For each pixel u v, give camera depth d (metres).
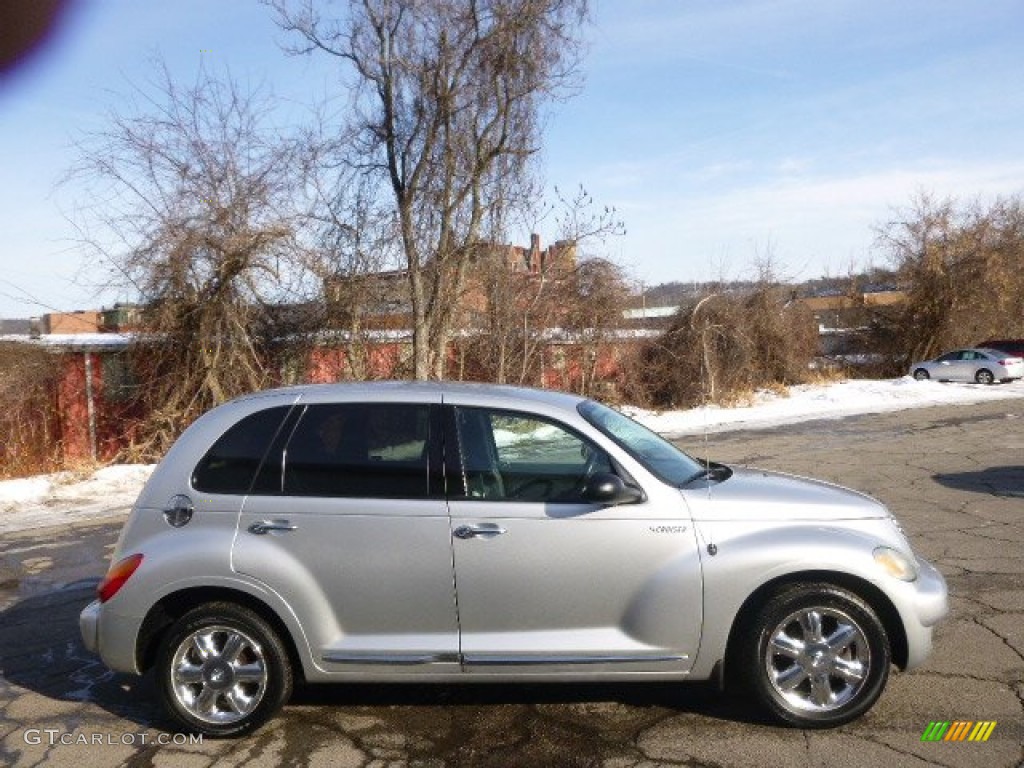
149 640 4.32
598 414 4.73
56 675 5.26
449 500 4.18
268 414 4.44
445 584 4.11
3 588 7.60
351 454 4.32
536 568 4.09
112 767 3.97
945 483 10.76
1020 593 6.04
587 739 4.10
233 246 15.20
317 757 4.00
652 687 4.69
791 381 28.38
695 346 24.19
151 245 15.12
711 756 3.87
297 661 4.28
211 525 4.23
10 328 16.56
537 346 20.97
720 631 4.07
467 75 17.50
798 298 28.73
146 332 15.71
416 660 4.09
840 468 12.38
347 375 18.14
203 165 15.49
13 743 4.26
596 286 21.98
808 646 4.11
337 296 17.39
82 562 8.56
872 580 4.07
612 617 4.12
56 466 15.34
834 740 3.98
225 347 16.17
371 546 4.13
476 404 4.39
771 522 4.20
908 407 22.44
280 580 4.12
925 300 33.59
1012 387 27.88
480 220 18.47
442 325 18.53
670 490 4.23
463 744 4.09
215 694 4.20
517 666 4.07
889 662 4.07
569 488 4.22
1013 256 33.06
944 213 33.78
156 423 15.97
